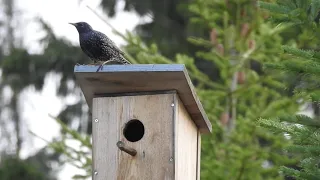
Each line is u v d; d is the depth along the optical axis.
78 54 24.25
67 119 24.14
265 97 14.57
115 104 9.70
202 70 22.80
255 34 15.05
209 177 13.84
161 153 9.49
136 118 9.62
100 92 9.77
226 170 14.02
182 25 24.25
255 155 13.90
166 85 9.54
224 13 14.88
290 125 9.30
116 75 9.45
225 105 14.91
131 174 9.52
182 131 9.89
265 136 13.98
